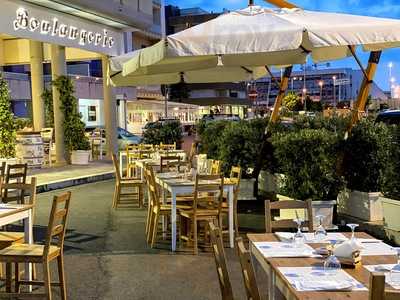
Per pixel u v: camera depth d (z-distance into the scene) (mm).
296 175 7727
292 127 11180
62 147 18266
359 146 7539
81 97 30656
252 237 4234
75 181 14477
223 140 10906
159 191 7977
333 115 12523
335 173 7605
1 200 6719
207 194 7973
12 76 27484
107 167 17625
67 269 6199
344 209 7875
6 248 4906
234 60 8688
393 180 6809
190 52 6703
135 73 9523
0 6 12867
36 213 10047
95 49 17453
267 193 10641
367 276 3113
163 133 19359
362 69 7863
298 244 3930
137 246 7281
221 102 53188
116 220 9211
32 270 5512
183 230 7527
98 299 5145
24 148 16625
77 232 8234
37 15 14305
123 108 33375
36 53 19984
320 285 2920
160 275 5910
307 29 6555
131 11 17797
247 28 6789
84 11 15523
